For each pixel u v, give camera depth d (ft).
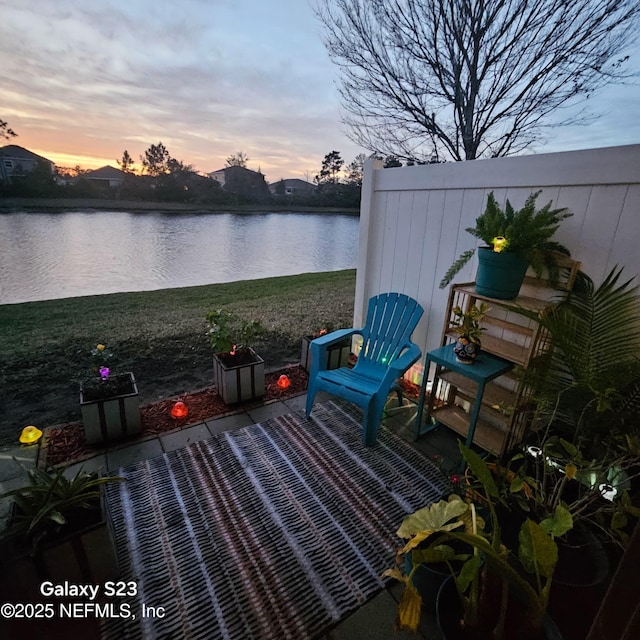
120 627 3.75
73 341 10.67
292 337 12.02
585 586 3.74
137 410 6.59
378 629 3.84
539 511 4.40
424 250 7.99
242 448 6.56
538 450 4.90
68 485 3.81
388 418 7.71
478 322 6.57
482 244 6.81
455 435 7.18
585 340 4.77
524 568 3.43
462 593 3.13
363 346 8.47
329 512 5.28
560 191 5.56
